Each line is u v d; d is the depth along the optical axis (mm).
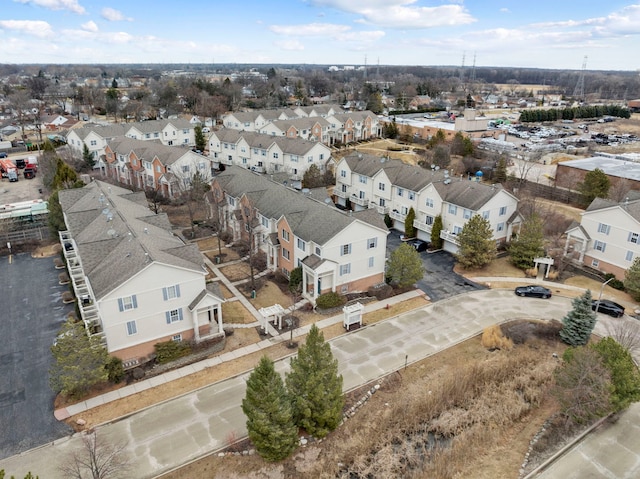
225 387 34156
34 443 28953
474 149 102062
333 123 117312
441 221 58688
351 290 47500
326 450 28672
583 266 53406
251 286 47969
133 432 29828
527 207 63969
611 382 30250
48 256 56312
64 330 32625
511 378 35344
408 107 176750
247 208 56438
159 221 47844
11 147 107812
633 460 28562
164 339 37344
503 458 28812
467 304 45969
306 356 28531
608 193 70688
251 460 27812
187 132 110500
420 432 30688
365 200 70875
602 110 184125
